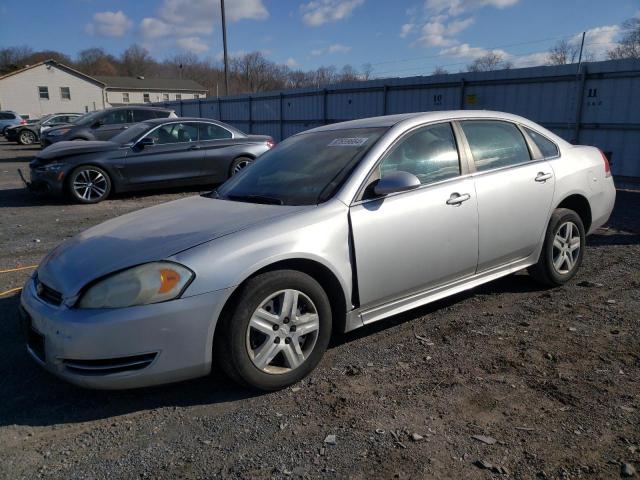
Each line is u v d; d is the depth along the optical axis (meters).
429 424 2.65
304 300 3.06
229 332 2.81
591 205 4.71
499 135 4.18
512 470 2.28
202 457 2.47
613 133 10.45
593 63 10.52
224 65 31.14
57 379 3.25
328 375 3.19
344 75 66.94
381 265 3.33
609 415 2.66
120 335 2.62
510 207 4.00
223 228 3.02
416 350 3.49
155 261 2.74
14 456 2.52
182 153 10.27
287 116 21.02
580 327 3.75
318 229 3.09
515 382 3.03
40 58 93.38
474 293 4.55
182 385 3.15
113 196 10.54
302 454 2.46
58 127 17.33
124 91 67.94
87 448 2.57
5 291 4.84
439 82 13.77
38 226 7.68
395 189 3.20
